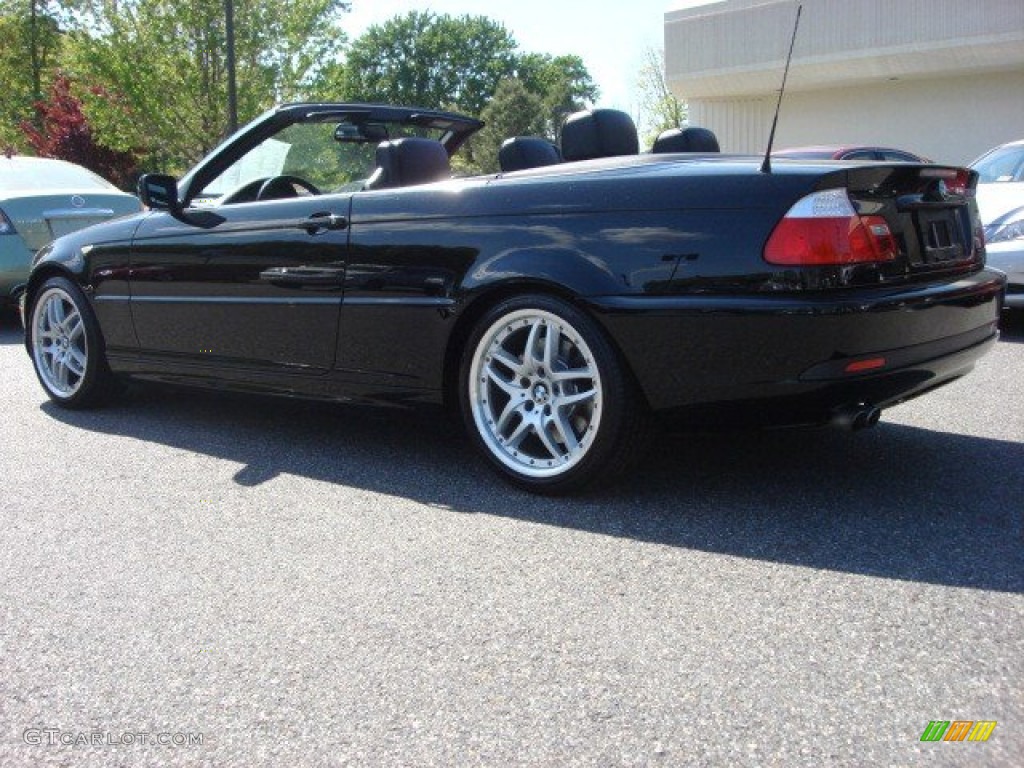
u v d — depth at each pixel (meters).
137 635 2.35
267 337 3.93
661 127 39.16
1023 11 15.49
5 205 7.46
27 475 3.71
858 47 17.12
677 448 3.78
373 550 2.84
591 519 3.04
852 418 2.84
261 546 2.90
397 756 1.83
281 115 4.11
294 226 3.78
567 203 3.13
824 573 2.56
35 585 2.66
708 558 2.69
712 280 2.85
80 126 22.67
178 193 4.22
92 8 22.00
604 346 3.03
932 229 3.12
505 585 2.56
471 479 3.51
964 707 1.92
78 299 4.68
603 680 2.07
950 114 17.81
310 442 4.09
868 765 1.75
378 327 3.56
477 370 3.37
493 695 2.02
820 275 2.74
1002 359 5.60
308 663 2.19
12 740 1.92
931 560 2.62
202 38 21.95
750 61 18.31
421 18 62.56
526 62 64.50
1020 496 3.13
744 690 2.01
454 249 3.33
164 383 4.47
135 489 3.50
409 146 3.76
